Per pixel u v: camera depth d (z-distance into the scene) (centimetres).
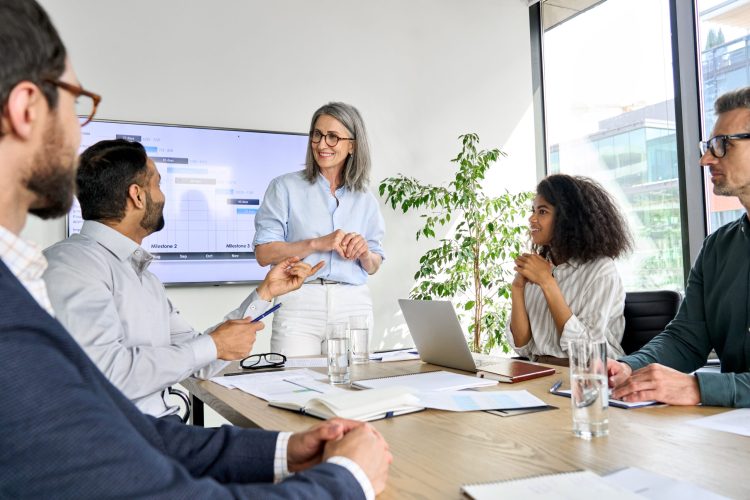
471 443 99
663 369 126
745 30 307
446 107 409
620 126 382
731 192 158
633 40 371
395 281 386
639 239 372
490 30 426
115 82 324
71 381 58
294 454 86
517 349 229
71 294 138
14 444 54
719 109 159
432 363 187
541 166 441
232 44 351
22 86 63
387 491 78
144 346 150
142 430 72
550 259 237
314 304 242
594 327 208
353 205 261
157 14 335
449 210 373
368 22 388
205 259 337
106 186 155
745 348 157
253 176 350
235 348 159
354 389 146
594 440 99
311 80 370
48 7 311
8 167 64
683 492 73
